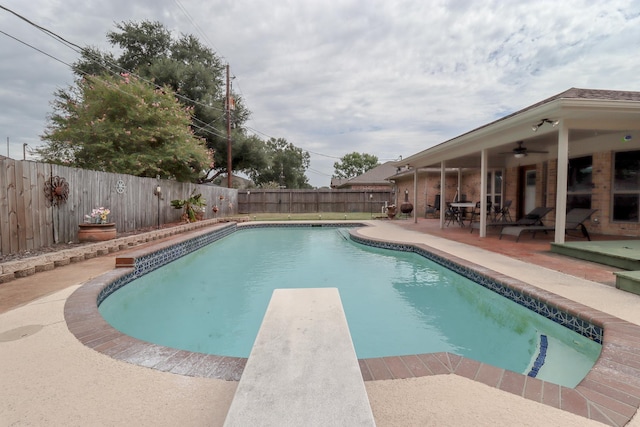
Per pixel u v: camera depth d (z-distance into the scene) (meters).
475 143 8.69
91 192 7.61
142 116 12.42
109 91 12.12
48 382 2.12
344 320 2.22
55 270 5.27
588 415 1.76
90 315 3.29
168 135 12.98
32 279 4.69
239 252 8.93
